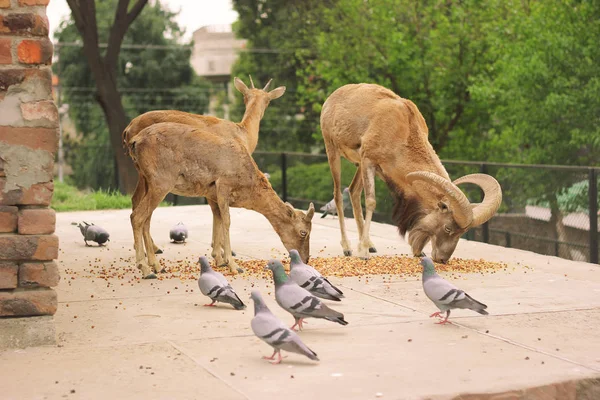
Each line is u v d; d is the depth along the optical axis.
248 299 9.60
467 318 8.61
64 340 7.73
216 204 11.62
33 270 7.46
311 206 11.57
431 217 11.66
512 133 26.89
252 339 7.75
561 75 24.91
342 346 7.48
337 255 12.94
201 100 50.50
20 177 7.43
